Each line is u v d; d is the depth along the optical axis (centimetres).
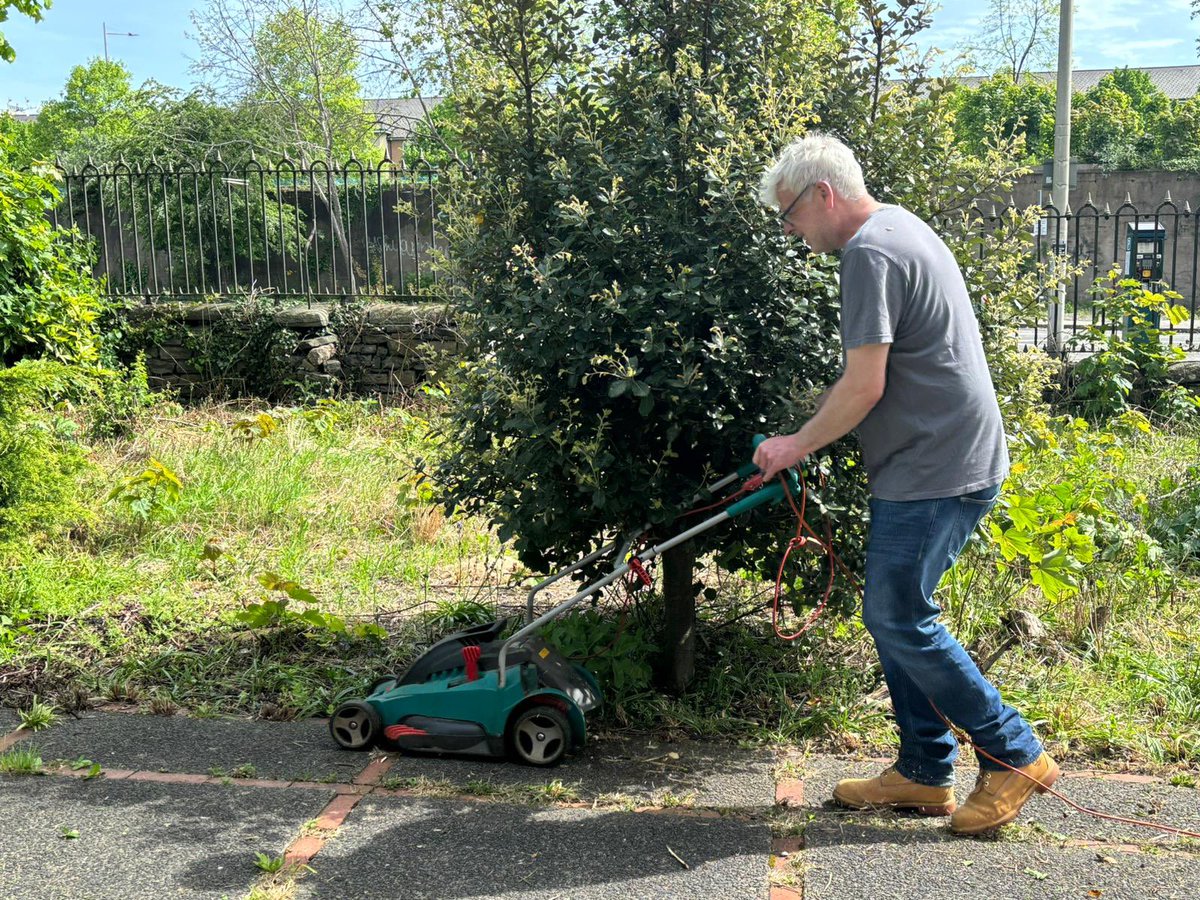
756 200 359
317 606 523
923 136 395
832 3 414
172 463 727
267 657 466
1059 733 381
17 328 852
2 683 435
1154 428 862
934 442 302
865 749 379
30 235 873
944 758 329
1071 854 306
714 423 367
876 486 314
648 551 358
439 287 432
